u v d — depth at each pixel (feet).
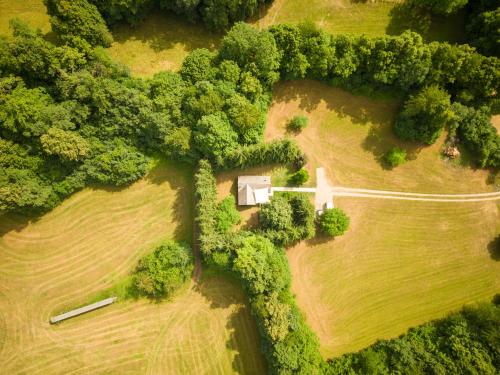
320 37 164.55
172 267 168.04
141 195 178.60
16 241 176.14
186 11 177.27
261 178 176.04
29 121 157.17
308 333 163.32
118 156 172.45
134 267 175.52
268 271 160.56
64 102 164.45
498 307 165.68
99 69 166.20
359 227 180.24
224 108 167.84
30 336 172.04
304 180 177.58
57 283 174.60
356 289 177.37
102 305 172.55
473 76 168.35
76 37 163.94
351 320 175.11
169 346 172.04
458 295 178.81
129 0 168.66
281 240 168.86
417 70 164.35
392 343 164.76
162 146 174.19
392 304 177.17
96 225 177.47
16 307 173.47
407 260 179.83
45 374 170.30
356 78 176.35
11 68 156.97
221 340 172.35
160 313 173.58
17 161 162.30
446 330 165.58
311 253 177.27
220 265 163.63
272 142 170.81
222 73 167.02
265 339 161.07
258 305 158.81
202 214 165.58
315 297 175.52
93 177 174.29
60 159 165.89
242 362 171.12
